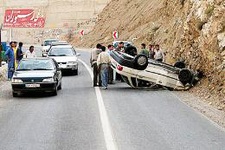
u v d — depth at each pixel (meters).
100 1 111.12
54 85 19.23
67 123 13.14
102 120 13.52
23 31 115.62
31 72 19.59
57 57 30.14
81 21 110.38
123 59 21.48
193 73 21.14
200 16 21.80
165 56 31.08
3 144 10.57
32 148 10.13
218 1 20.38
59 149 10.01
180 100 17.94
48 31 112.25
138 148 10.06
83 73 31.20
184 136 11.38
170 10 42.16
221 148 10.16
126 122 13.23
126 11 71.94
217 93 18.22
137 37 53.84
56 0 116.62
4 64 37.22
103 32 76.75
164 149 10.00
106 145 10.30
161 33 42.25
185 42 24.34
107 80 22.05
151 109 15.66
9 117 14.33
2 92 21.09
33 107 16.34
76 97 18.94
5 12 119.38
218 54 19.11
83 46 81.00
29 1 120.44
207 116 14.44
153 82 21.48
